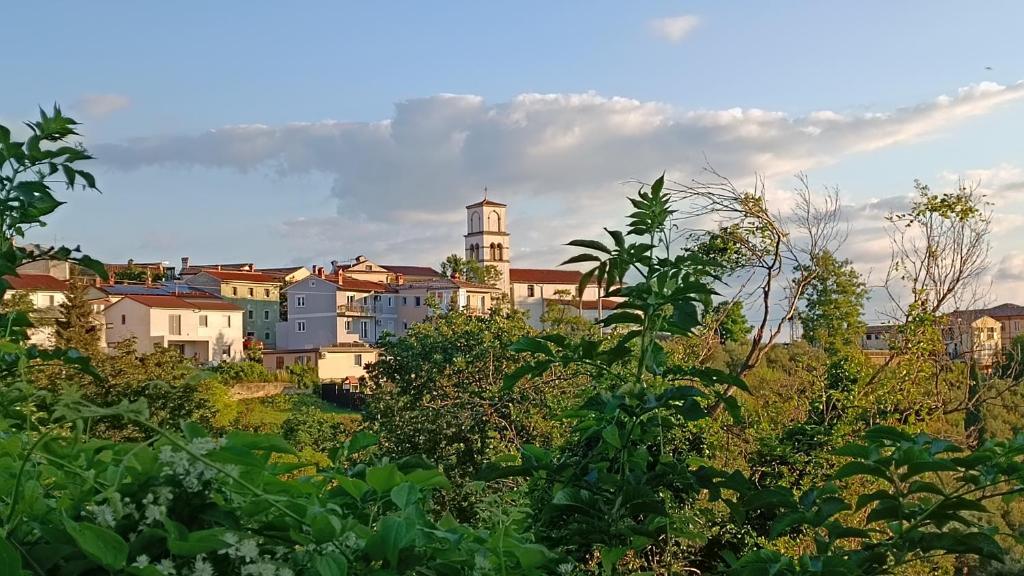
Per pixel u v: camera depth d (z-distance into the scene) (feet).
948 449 6.91
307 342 250.98
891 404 33.17
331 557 4.47
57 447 4.99
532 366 8.23
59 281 152.66
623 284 8.31
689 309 8.06
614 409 7.72
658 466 8.28
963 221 34.96
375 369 56.54
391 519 4.74
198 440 4.51
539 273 338.34
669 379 8.50
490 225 340.80
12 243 8.63
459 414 48.47
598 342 8.14
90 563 4.16
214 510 4.50
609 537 7.98
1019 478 6.56
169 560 4.15
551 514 8.13
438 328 56.85
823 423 31.37
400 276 293.23
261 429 74.69
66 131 8.70
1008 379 35.68
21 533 4.27
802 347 35.99
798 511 7.48
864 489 26.71
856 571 6.66
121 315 200.13
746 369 35.58
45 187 8.34
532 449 8.79
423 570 4.91
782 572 6.85
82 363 8.05
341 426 62.13
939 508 6.88
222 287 252.83
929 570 22.02
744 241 35.22
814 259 35.78
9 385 7.47
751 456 28.81
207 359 207.82
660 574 10.81
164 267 294.66
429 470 5.46
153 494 4.38
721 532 19.20
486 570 5.18
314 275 251.19
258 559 4.30
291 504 4.76
